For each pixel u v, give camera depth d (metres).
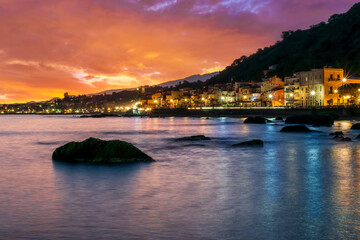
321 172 21.84
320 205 14.02
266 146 38.25
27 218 12.50
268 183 18.45
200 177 20.27
